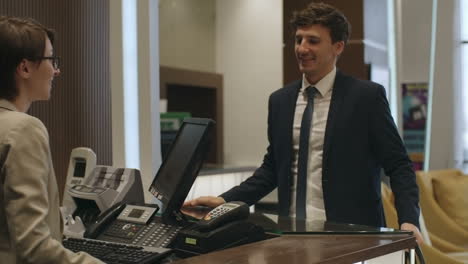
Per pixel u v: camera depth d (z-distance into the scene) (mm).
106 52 4172
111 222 1987
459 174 4902
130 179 2434
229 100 8141
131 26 3678
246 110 8000
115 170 2496
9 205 1343
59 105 3863
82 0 4023
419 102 6297
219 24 8203
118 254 1630
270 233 1879
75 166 2656
